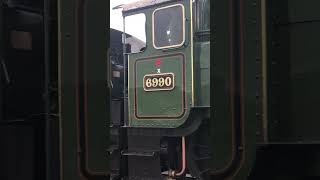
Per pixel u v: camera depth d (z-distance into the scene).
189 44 4.35
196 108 4.33
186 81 4.38
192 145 4.41
